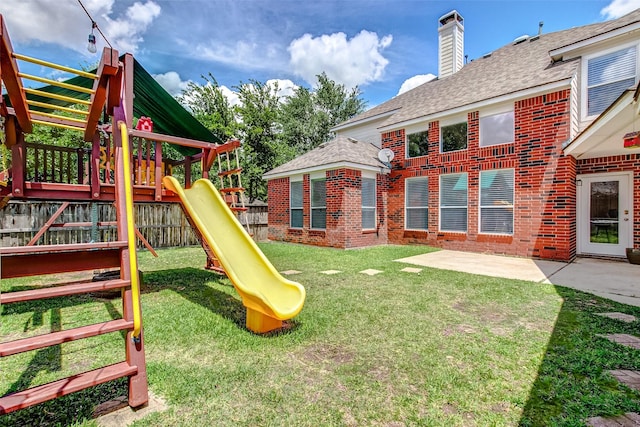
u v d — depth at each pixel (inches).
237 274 157.8
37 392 69.1
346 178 392.5
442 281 218.7
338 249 392.2
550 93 305.4
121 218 92.2
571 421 75.5
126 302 85.1
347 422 76.6
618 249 312.0
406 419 77.5
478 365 103.2
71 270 91.6
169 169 267.0
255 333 130.3
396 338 124.6
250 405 83.1
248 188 824.9
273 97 892.0
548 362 104.0
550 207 306.3
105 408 82.0
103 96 110.8
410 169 425.1
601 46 309.6
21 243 317.1
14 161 155.3
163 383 93.0
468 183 365.7
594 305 164.4
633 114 203.8
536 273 245.9
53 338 70.3
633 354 108.5
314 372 99.6
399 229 438.9
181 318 148.6
